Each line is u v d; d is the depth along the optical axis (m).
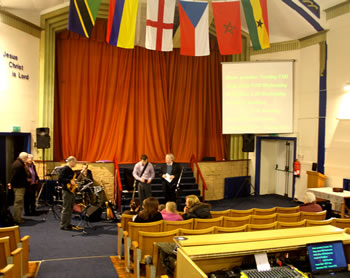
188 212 5.64
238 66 11.38
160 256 3.60
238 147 12.44
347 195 7.91
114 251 6.11
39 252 5.96
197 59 12.35
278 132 11.30
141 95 11.82
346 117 9.40
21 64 9.56
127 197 9.63
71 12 6.86
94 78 11.20
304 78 11.06
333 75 10.04
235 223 5.56
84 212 8.18
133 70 11.64
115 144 11.45
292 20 10.74
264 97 11.33
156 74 11.95
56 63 10.81
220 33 8.20
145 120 11.87
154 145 12.05
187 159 12.33
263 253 2.79
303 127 11.10
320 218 6.27
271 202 11.34
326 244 2.97
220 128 12.70
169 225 5.02
